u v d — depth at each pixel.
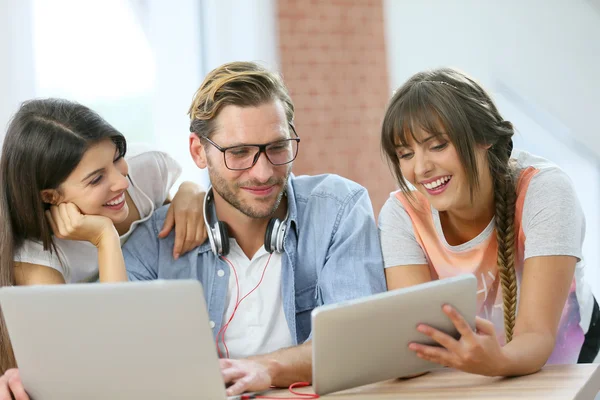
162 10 5.15
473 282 1.82
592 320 2.66
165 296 1.67
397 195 2.65
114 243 2.53
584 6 5.22
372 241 2.58
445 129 2.29
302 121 5.31
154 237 2.73
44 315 1.78
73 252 2.70
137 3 5.12
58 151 2.49
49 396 1.89
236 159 2.42
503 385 1.89
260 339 2.58
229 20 5.28
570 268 2.26
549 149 5.39
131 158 2.90
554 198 2.33
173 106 5.17
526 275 2.28
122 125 5.14
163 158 3.04
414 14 5.37
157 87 5.16
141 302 1.69
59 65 5.00
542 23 5.27
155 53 5.15
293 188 2.78
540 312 2.18
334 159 5.35
